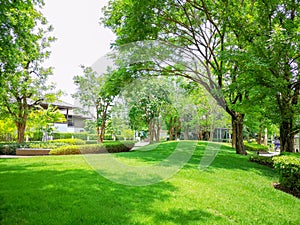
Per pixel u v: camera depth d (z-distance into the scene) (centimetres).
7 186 471
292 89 845
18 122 1586
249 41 811
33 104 1642
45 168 670
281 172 629
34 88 1540
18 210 358
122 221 338
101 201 407
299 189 574
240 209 423
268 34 771
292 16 840
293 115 817
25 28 768
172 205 411
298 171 578
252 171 783
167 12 957
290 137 909
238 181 629
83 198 416
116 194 447
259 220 384
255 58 716
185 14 1052
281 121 850
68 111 1959
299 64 810
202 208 409
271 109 860
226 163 898
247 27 819
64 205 381
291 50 753
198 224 343
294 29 767
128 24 893
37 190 446
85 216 345
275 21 839
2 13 644
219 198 471
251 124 1430
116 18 1036
